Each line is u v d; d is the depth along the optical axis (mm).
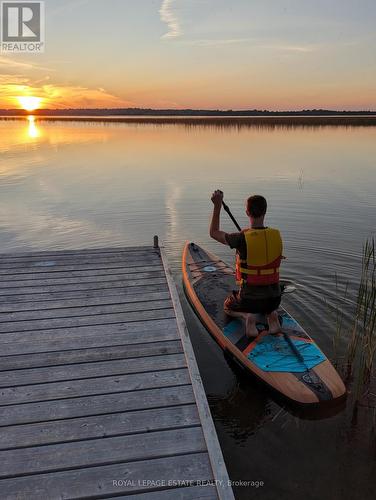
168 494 2016
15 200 10594
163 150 21297
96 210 9625
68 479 2088
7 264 5055
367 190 11062
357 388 3520
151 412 2541
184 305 5148
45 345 3271
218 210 3543
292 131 38031
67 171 14922
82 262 5113
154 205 9953
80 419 2479
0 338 3377
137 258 5246
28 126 57812
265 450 2982
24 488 2037
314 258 6484
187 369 2961
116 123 71625
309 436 3107
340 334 4297
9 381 2828
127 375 2895
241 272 3604
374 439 3059
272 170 14469
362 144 23172
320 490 2645
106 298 4109
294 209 9336
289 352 3748
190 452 2250
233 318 4395
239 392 3617
